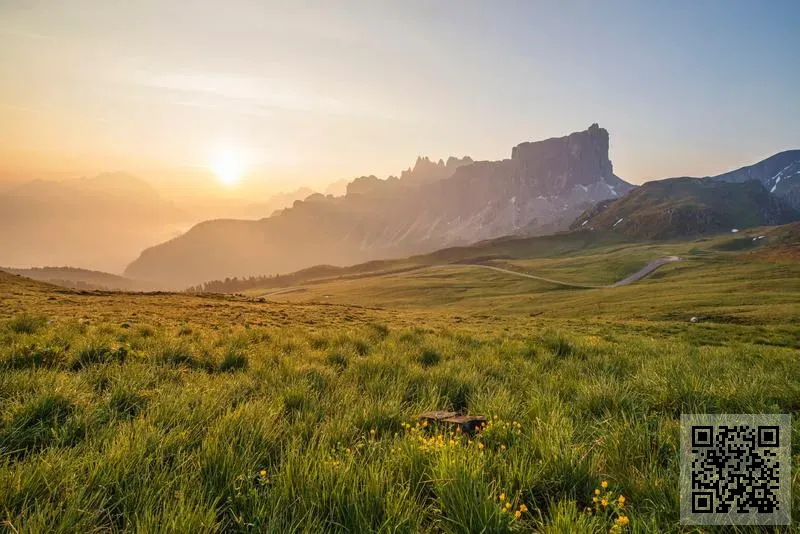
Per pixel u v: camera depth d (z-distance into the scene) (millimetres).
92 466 3369
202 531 2725
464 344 12773
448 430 4914
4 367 6676
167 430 4383
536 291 150500
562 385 7094
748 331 32500
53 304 29375
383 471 3416
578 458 3908
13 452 3760
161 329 14094
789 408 5715
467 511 3039
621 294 107688
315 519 2922
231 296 59312
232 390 6023
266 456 3926
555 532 2805
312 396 5859
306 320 32281
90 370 6609
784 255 172500
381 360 8516
